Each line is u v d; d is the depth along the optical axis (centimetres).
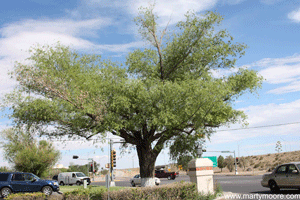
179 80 2133
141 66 2239
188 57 2231
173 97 1794
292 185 1817
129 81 1914
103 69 2045
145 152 2238
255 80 2070
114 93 1900
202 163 1695
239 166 9525
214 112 1986
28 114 1848
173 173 5450
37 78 1798
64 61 1959
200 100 1788
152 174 2228
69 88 1870
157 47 2217
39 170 4541
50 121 1934
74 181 4488
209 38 2183
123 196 1438
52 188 2573
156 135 2128
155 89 1853
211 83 1872
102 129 1850
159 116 1766
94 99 1802
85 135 2036
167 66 2269
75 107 1798
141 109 1875
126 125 1891
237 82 2088
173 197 1480
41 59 1906
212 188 1716
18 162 4397
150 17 2195
